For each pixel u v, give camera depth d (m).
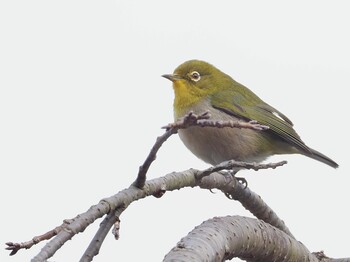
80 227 6.69
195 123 6.94
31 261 6.12
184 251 7.33
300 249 9.90
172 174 8.63
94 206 7.03
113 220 7.23
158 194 8.23
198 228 8.10
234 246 8.37
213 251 7.61
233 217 8.83
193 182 8.88
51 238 6.45
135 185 7.73
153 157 7.45
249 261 9.30
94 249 7.05
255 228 8.96
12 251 6.11
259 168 8.41
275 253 9.38
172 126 6.96
